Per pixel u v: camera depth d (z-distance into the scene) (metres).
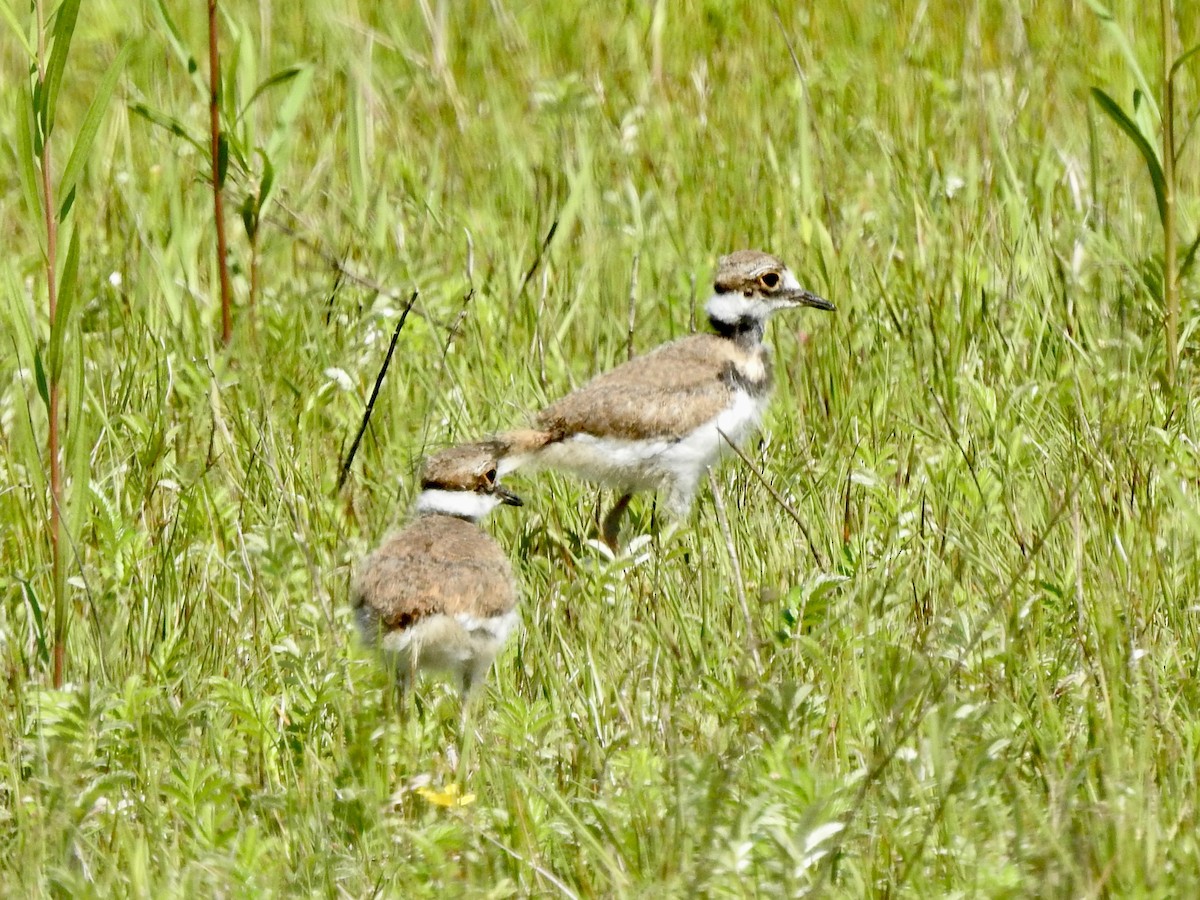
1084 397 12.67
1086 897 7.27
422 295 14.82
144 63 18.95
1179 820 7.91
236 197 16.70
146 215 16.72
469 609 10.14
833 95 19.12
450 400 13.43
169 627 10.54
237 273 15.60
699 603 10.85
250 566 10.80
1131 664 9.31
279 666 9.55
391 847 8.38
